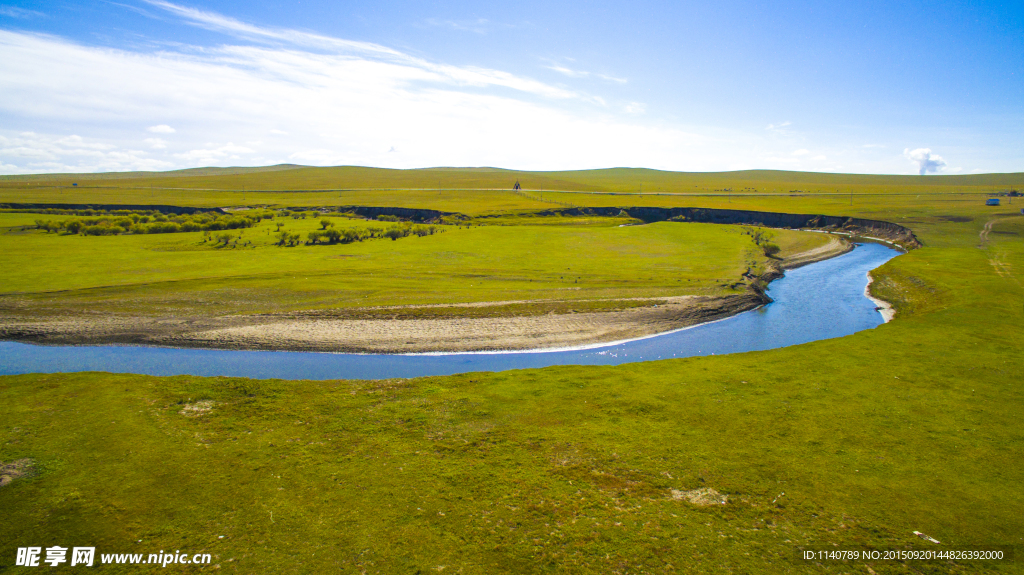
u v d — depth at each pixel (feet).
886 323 148.56
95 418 86.53
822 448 78.54
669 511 64.80
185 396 95.91
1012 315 148.46
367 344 135.13
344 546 58.75
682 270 224.94
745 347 136.77
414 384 103.76
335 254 253.65
